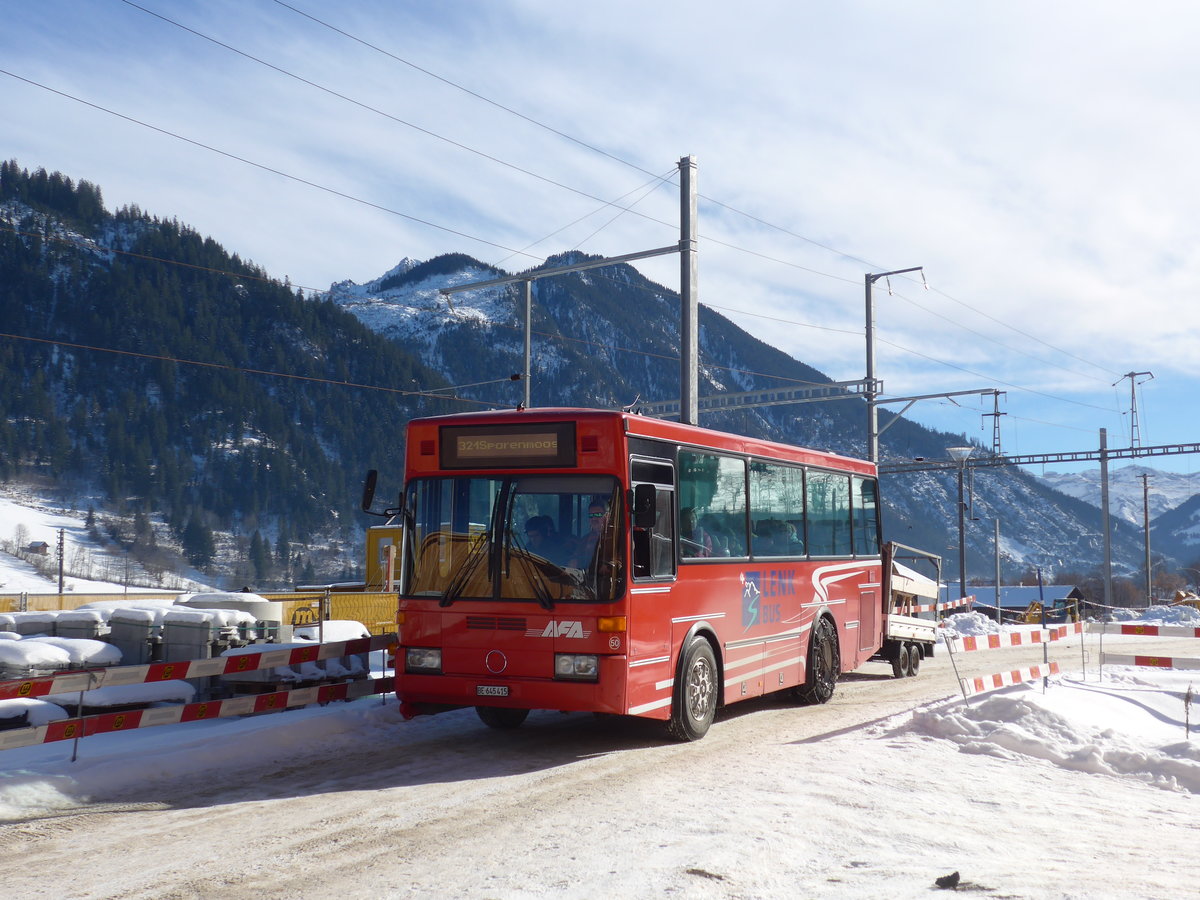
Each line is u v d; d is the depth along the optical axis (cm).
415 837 708
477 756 1016
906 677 1848
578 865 634
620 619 996
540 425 1048
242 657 1059
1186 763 950
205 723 1155
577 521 1023
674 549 1103
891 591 1806
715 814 764
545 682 999
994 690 1427
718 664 1192
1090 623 1625
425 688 1045
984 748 1041
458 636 1035
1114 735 1092
